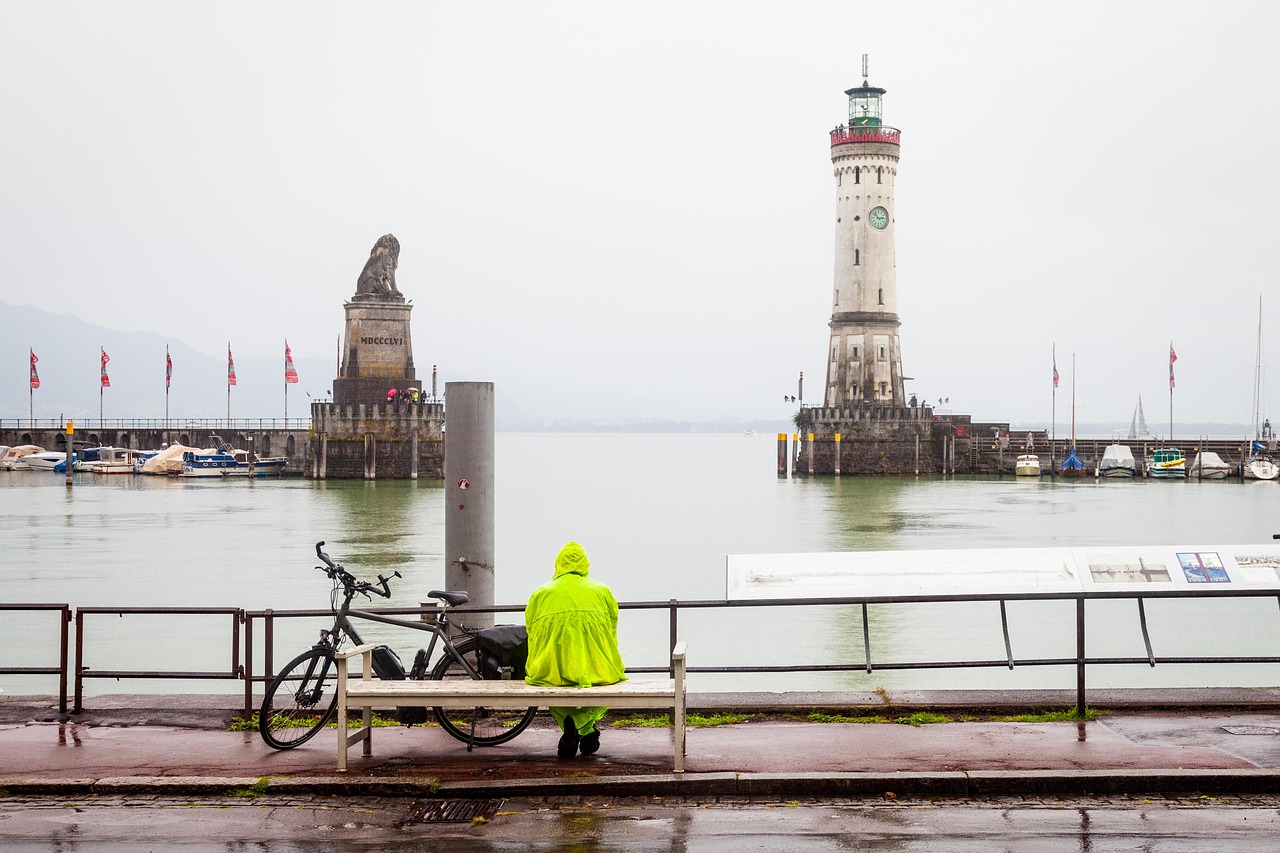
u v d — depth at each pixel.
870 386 127.31
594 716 12.86
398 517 81.06
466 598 14.03
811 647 35.09
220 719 14.86
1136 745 13.20
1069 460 130.12
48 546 64.00
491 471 16.25
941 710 14.88
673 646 14.85
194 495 102.00
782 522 82.44
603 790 12.04
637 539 72.31
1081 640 14.77
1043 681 29.98
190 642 35.62
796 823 11.18
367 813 11.58
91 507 89.75
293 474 132.00
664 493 121.62
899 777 12.02
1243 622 37.59
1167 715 14.62
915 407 128.62
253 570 54.31
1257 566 15.11
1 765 12.86
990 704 14.94
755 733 14.02
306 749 13.51
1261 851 10.31
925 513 87.94
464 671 13.93
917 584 15.12
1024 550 15.36
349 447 118.56
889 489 114.25
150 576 52.50
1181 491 111.31
